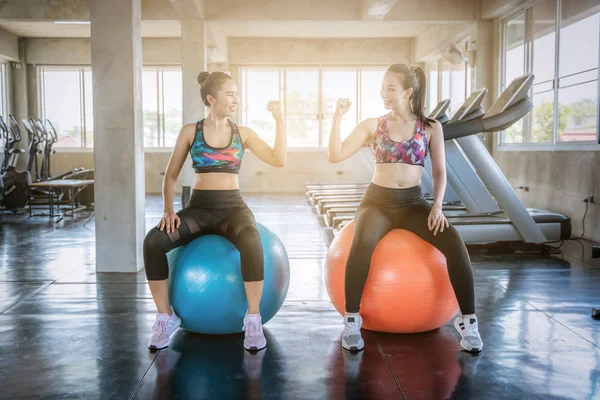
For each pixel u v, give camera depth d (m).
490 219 5.12
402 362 2.24
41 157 11.59
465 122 4.66
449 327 2.70
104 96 4.04
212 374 2.12
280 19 7.99
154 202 9.60
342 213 5.88
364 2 7.64
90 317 2.91
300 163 11.87
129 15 4.00
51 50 11.45
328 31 10.80
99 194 4.08
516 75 7.45
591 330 2.66
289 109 11.95
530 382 2.04
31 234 6.12
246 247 2.33
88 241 5.61
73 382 2.05
